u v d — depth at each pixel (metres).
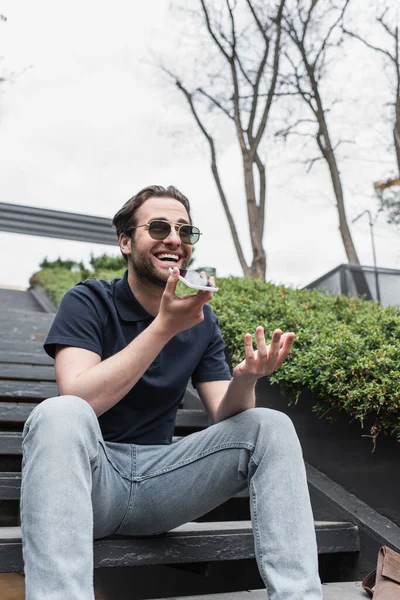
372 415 2.41
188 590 2.59
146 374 1.88
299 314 3.53
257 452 1.69
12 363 3.85
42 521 1.40
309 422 2.77
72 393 1.65
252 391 1.84
